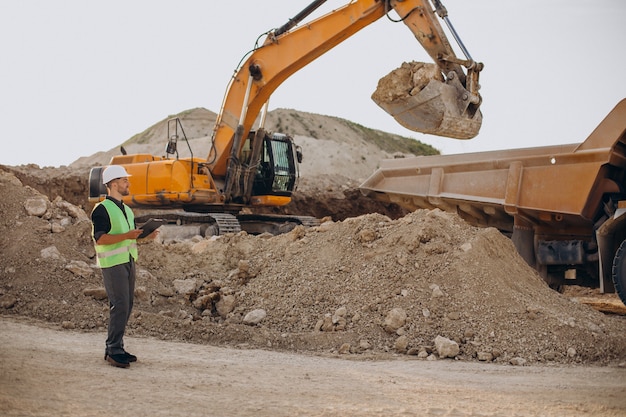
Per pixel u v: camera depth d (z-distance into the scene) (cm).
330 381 665
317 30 1759
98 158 7512
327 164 7231
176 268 1150
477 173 1303
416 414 545
